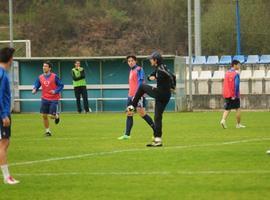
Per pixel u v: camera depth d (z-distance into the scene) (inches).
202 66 3919.8
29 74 3506.4
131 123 1877.5
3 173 1107.3
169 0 7047.2
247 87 3708.2
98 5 7219.5
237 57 4517.7
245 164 1290.6
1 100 1074.1
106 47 6722.4
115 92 3476.9
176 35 6919.3
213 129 2186.3
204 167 1256.8
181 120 2657.5
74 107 3503.9
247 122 2507.4
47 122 2041.1
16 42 4367.6
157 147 1625.2
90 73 3484.3
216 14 6200.8
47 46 6545.3
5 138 1092.5
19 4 6870.1
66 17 6781.5
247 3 6151.6
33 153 1544.0
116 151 1550.2
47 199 976.9
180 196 978.7
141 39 6899.6
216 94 3590.1
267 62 4220.0
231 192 1003.3
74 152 1551.4
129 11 7204.7
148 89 1646.2
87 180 1131.9
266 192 1000.9
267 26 6038.4
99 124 2498.8
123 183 1094.4
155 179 1128.2
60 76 3494.1
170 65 3390.7
